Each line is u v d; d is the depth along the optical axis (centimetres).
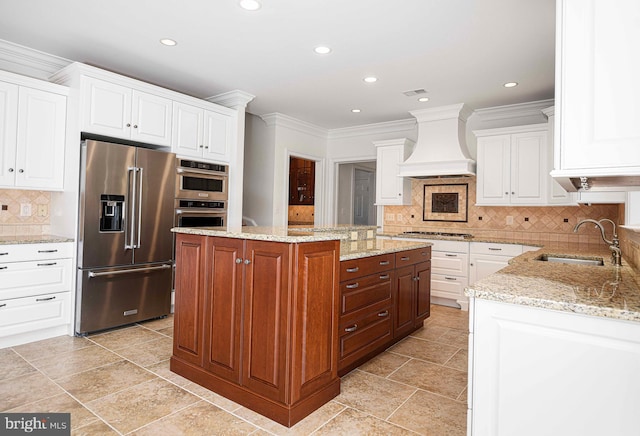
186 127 408
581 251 335
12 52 339
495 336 141
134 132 365
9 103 311
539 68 366
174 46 333
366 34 306
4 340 301
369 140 613
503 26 288
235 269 228
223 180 444
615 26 125
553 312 129
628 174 123
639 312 114
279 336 206
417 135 544
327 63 366
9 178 312
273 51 341
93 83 338
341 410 219
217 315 237
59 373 258
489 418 142
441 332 370
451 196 530
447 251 471
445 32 299
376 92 446
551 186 425
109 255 343
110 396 229
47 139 333
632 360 118
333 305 230
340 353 254
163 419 205
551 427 130
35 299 312
